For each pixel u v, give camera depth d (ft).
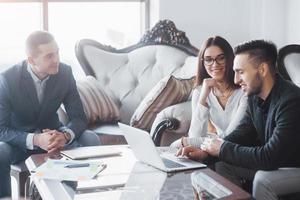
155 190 5.59
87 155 7.26
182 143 7.63
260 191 6.33
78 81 11.62
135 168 6.56
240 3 15.02
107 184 5.84
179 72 12.28
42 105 9.11
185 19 14.56
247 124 7.54
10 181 8.43
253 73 6.93
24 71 8.95
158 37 13.01
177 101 10.37
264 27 14.76
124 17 14.79
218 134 8.48
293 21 14.28
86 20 14.26
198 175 6.16
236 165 6.98
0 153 8.28
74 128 8.93
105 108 11.45
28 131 9.08
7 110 8.78
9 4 13.12
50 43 8.63
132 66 12.66
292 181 6.26
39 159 7.14
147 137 6.34
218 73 8.43
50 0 13.64
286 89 6.84
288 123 6.56
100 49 12.81
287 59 11.30
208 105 8.55
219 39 8.54
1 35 13.14
